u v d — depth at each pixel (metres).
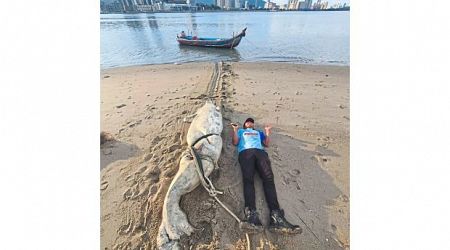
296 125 4.53
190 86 5.85
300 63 7.24
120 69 6.95
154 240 2.96
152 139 4.13
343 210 3.27
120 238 2.98
